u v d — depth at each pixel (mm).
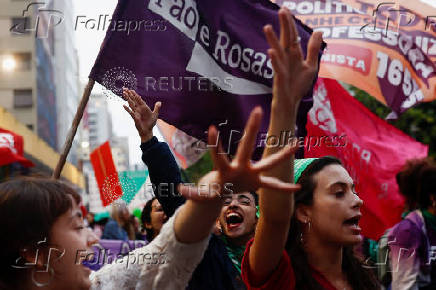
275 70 1315
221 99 2861
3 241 1212
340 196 1848
